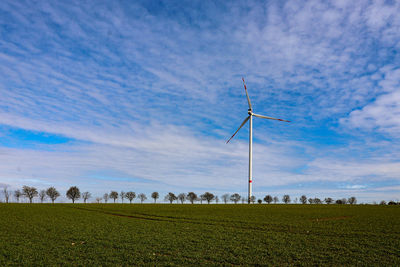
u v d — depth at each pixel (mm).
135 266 20156
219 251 24656
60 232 33938
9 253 23422
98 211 63812
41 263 20688
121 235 32125
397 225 40156
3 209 62531
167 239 29891
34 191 144000
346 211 64812
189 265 20531
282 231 35500
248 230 36188
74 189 147500
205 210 67688
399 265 20344
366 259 22016
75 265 20297
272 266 20344
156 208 73875
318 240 29516
